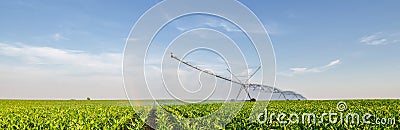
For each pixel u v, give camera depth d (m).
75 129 11.46
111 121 13.98
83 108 22.78
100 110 19.41
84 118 14.50
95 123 12.58
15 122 13.19
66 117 15.27
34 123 12.58
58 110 20.66
